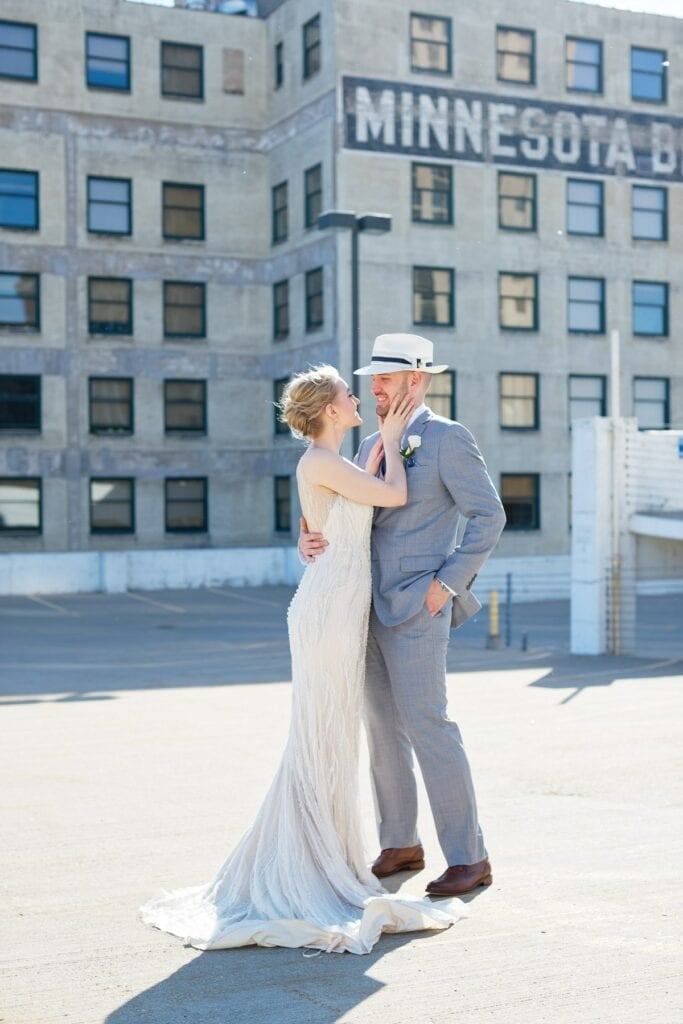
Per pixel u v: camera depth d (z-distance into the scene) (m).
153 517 39.62
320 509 5.06
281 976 4.16
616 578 17.88
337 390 5.13
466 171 36.41
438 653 5.12
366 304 35.31
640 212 38.81
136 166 38.94
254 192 40.00
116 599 31.62
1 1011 3.87
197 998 3.96
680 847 5.86
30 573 32.91
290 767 4.92
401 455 5.16
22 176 37.91
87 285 38.66
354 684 5.03
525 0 37.03
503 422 37.03
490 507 5.07
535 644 20.64
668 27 38.97
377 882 5.07
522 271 37.16
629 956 4.27
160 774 8.02
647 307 38.91
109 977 4.18
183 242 39.50
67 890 5.25
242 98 39.75
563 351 37.69
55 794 7.32
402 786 5.47
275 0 40.69
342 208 35.12
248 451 40.44
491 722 10.46
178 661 17.64
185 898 5.00
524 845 5.92
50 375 38.41
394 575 5.13
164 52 39.12
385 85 35.50
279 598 31.84
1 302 37.91
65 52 38.12
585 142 37.88
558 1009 3.79
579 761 8.38
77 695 13.09
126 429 39.25
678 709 11.31
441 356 36.19
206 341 39.88
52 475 38.50
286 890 4.77
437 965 4.23
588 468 17.75
